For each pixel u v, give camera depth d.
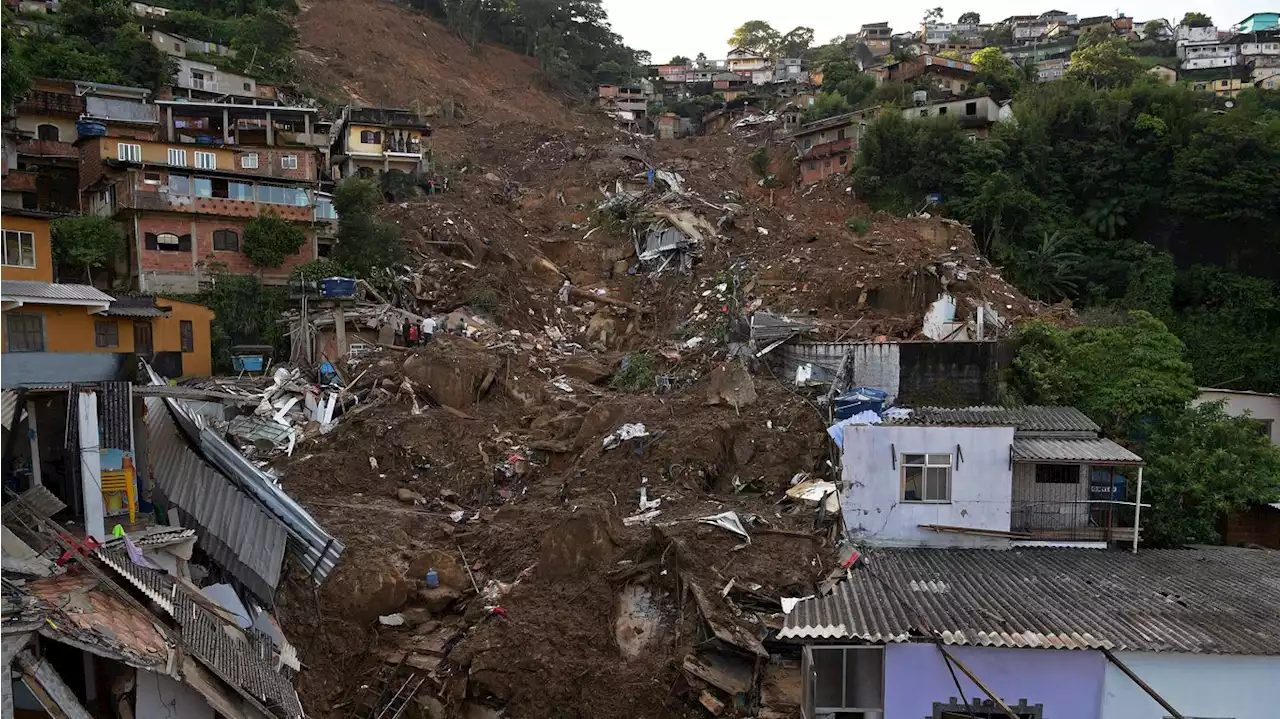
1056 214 50.84
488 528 25.55
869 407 27.28
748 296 40.53
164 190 38.22
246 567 18.69
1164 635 15.45
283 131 51.12
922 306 37.34
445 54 98.62
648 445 27.73
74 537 14.70
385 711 19.72
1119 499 22.31
